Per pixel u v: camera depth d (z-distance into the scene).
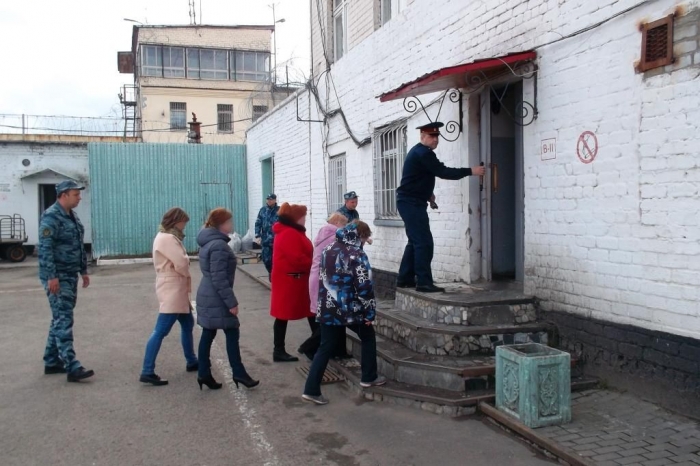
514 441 4.48
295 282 6.68
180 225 6.35
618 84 5.00
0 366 6.75
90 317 9.57
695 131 4.37
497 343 5.67
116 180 19.69
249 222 20.56
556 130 5.70
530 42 6.01
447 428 4.75
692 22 4.37
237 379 5.80
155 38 35.09
